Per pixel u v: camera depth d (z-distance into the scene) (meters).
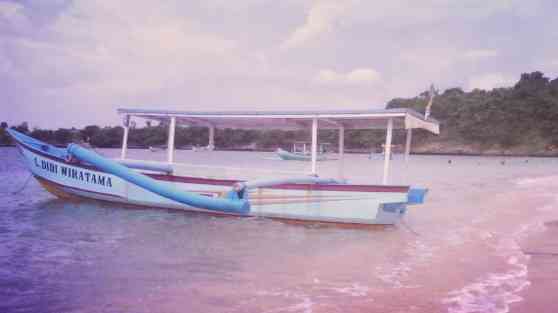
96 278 7.00
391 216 11.00
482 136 108.50
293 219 11.45
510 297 6.10
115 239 9.75
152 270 7.45
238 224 11.43
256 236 10.21
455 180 31.69
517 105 108.50
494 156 106.56
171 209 12.48
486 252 8.85
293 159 56.62
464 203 17.45
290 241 9.71
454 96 118.75
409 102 108.81
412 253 8.75
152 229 10.80
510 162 73.94
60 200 14.43
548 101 105.12
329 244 9.50
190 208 12.15
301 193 11.33
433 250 9.02
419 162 73.50
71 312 5.63
